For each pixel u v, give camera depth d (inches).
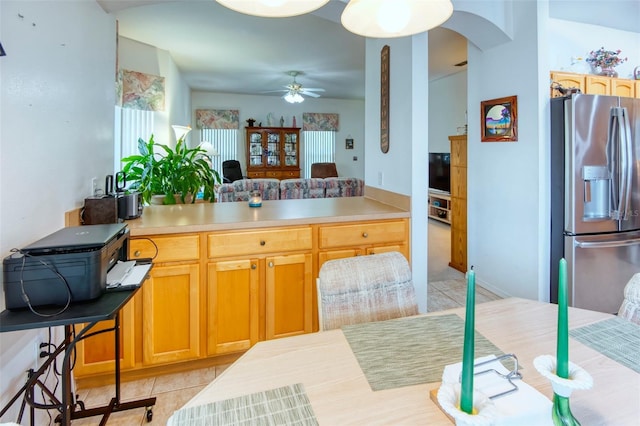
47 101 60.8
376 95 120.0
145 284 76.5
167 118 204.1
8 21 49.5
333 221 89.4
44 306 45.3
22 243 53.2
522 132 115.7
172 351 79.0
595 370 35.1
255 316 83.7
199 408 30.5
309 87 307.4
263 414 29.8
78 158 74.4
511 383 30.5
